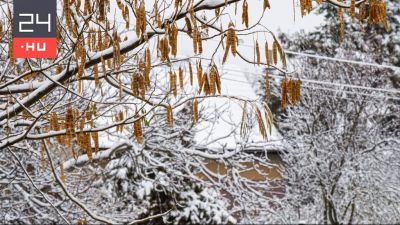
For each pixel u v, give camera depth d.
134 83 5.36
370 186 22.20
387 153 23.58
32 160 12.77
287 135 23.44
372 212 22.61
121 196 15.78
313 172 22.00
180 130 15.20
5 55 8.13
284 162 24.08
